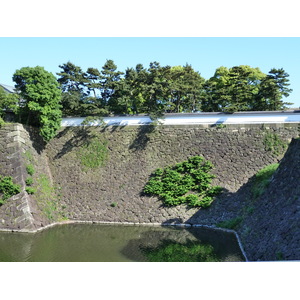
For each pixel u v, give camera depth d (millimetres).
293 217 10453
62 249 14219
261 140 20109
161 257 12891
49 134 22016
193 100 32531
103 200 20906
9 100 20672
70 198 21406
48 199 20516
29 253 13547
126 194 20734
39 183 20453
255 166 19672
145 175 20984
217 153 20500
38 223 18219
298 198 11023
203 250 13867
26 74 20609
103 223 20047
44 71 21312
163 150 21375
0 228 17812
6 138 19906
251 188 18828
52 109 22125
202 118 21406
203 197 19688
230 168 19984
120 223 19922
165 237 16391
